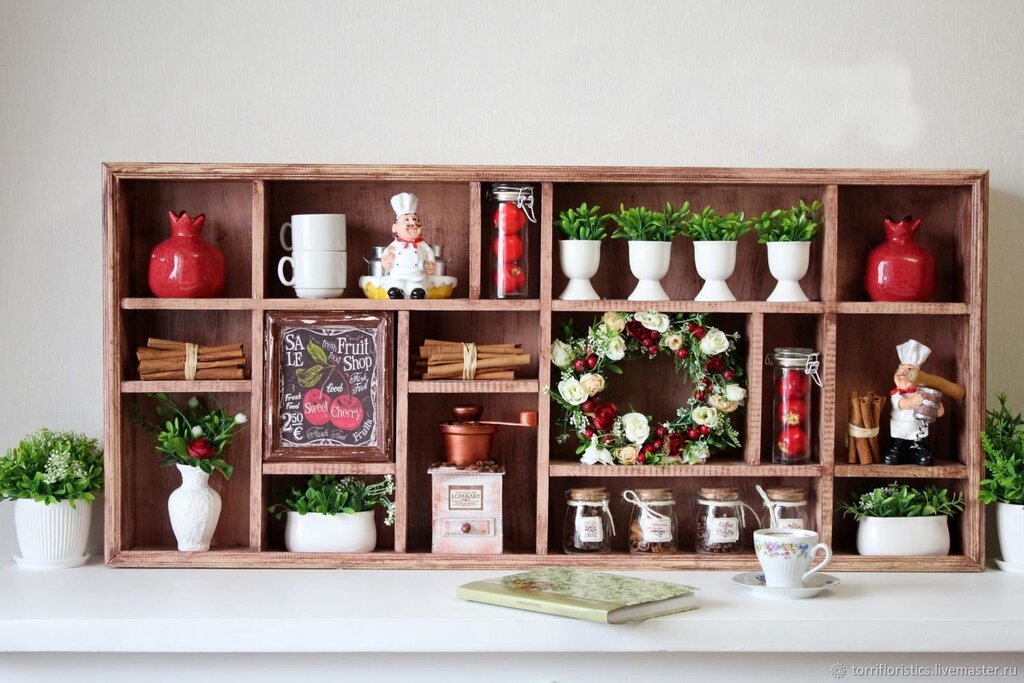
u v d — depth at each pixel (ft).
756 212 7.79
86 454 7.48
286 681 6.24
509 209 7.43
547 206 7.29
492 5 7.86
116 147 7.81
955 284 7.70
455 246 7.77
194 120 7.82
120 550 7.29
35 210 7.79
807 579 6.76
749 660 6.27
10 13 7.76
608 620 5.87
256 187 7.31
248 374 7.70
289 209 7.75
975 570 7.30
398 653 6.23
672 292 7.84
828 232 7.36
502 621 6.01
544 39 7.87
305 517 7.36
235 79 7.82
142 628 5.99
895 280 7.39
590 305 7.30
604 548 7.44
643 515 7.51
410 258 7.29
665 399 7.84
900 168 7.86
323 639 6.00
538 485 7.32
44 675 6.22
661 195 7.79
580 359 7.45
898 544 7.38
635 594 6.23
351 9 7.84
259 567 7.27
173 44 7.81
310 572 7.17
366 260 7.73
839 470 7.36
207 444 7.36
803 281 7.77
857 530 7.71
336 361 7.35
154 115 7.82
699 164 7.88
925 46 7.89
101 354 7.82
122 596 6.50
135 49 7.80
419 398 7.80
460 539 7.31
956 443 7.66
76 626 5.99
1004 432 7.57
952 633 6.06
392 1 7.84
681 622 6.03
